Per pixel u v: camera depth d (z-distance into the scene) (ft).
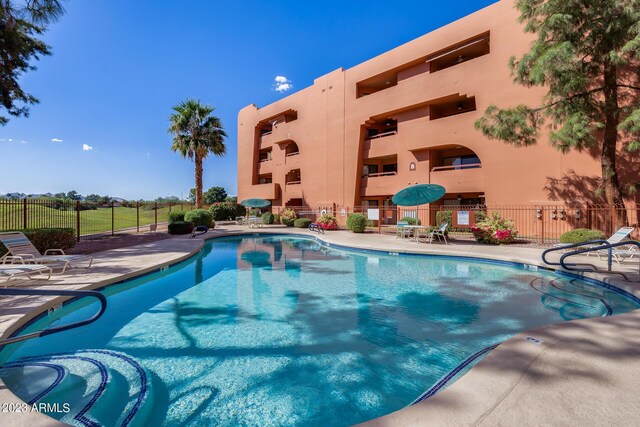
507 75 53.78
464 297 22.68
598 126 35.37
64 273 24.70
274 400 10.65
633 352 9.91
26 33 39.14
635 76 40.68
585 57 36.78
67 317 18.49
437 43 63.41
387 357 13.69
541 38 37.73
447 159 71.41
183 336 15.98
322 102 86.89
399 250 40.70
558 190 47.88
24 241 25.67
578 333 11.45
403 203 50.90
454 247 41.55
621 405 7.18
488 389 7.80
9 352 13.70
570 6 34.24
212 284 26.84
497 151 54.90
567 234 39.17
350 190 79.00
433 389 10.89
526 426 6.46
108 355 13.80
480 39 58.59
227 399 10.71
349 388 11.35
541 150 49.75
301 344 15.06
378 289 25.09
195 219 75.97
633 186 38.83
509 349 10.11
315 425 9.45
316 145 88.38
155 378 11.98
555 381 8.20
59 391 10.97
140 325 17.47
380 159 80.53
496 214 46.03
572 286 25.08
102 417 9.71
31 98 42.80
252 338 15.76
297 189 94.48
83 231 69.21
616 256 28.66
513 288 24.93
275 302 21.77
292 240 61.87
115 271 25.57
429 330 16.67
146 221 108.78
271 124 113.29
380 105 72.64
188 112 85.30
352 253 44.24
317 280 28.25
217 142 89.45
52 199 44.80
